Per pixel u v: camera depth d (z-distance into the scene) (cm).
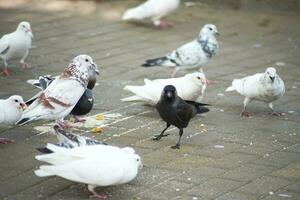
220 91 1154
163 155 876
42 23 1553
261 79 1005
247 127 991
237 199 750
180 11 1688
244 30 1547
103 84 1170
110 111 1043
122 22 1586
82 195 754
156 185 784
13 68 1249
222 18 1636
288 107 1084
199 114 1031
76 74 932
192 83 1006
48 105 902
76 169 716
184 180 799
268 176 817
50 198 744
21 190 764
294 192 771
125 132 959
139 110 1052
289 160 870
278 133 969
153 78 1214
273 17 1639
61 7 1694
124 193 761
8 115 892
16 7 1683
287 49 1414
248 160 866
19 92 1114
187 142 926
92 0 1741
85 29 1519
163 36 1488
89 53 1350
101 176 719
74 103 923
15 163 837
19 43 1195
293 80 1218
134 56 1338
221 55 1363
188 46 1200
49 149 743
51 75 1209
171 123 899
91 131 957
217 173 823
